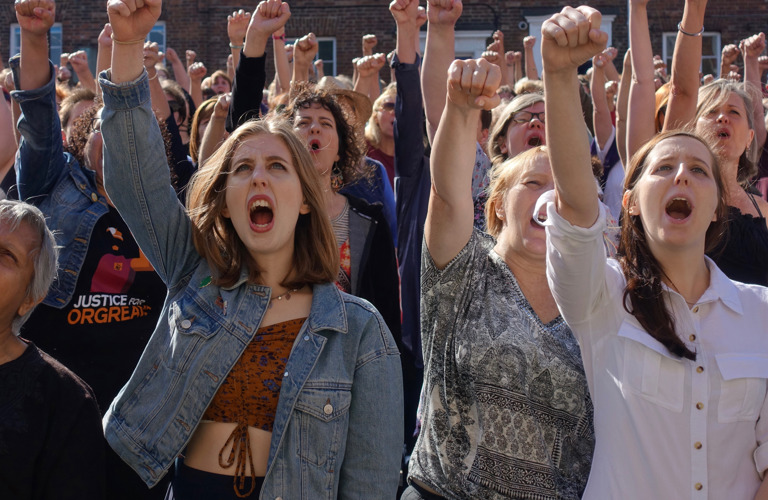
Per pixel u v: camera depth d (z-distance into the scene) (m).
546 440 2.23
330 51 14.23
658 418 2.08
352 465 2.15
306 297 2.30
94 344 3.01
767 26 13.79
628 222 2.25
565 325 2.34
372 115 5.50
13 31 14.13
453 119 2.14
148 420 2.15
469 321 2.31
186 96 6.53
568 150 1.97
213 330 2.17
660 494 2.06
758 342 2.13
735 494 2.07
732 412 2.07
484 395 2.24
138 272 3.12
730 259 3.12
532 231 2.40
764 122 5.34
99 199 3.13
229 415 2.14
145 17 2.18
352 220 3.64
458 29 14.16
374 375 2.19
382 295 3.58
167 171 2.33
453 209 2.27
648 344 2.10
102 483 2.16
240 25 5.26
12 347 2.19
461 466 2.25
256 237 2.23
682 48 3.67
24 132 2.98
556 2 14.01
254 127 2.34
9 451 2.05
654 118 3.83
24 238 2.18
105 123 2.24
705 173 2.21
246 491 2.11
